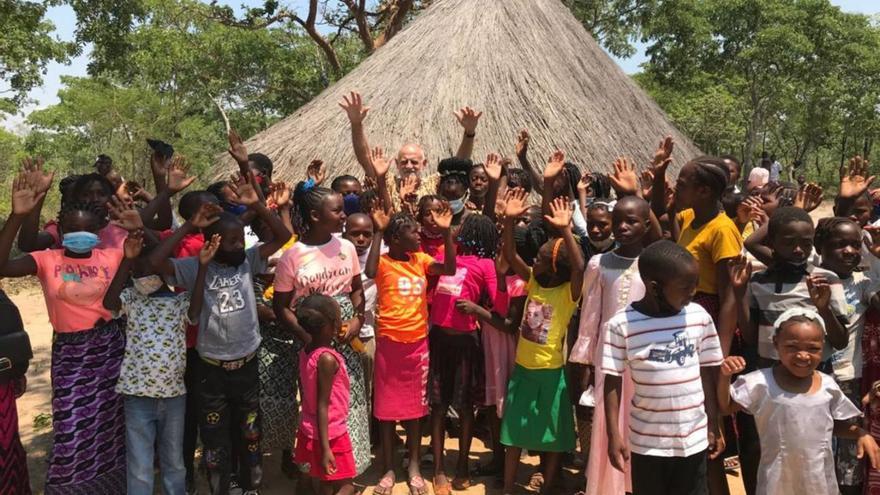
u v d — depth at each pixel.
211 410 4.10
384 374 4.49
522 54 8.70
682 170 3.89
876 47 31.30
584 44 9.89
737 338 4.01
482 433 5.61
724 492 3.86
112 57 14.47
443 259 4.82
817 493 3.29
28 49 15.14
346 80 9.61
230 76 22.08
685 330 3.24
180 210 4.61
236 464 4.36
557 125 8.05
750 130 32.06
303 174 8.33
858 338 3.81
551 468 4.39
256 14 21.66
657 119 10.00
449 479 4.79
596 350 3.92
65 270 3.85
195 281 4.00
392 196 6.11
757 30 30.41
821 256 3.93
